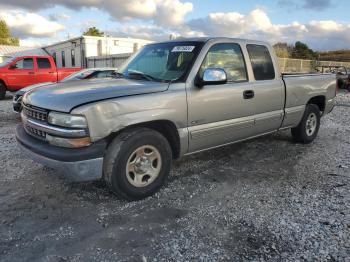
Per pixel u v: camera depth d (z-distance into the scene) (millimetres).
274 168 5211
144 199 4051
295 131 6488
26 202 3939
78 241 3164
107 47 31375
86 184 4434
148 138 3932
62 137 3555
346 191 4324
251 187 4445
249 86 4984
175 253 2986
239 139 5129
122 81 4316
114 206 3859
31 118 3990
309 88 6223
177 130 4207
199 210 3785
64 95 3744
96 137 3541
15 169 4984
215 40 4703
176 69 4434
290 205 3906
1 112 10727
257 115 5211
